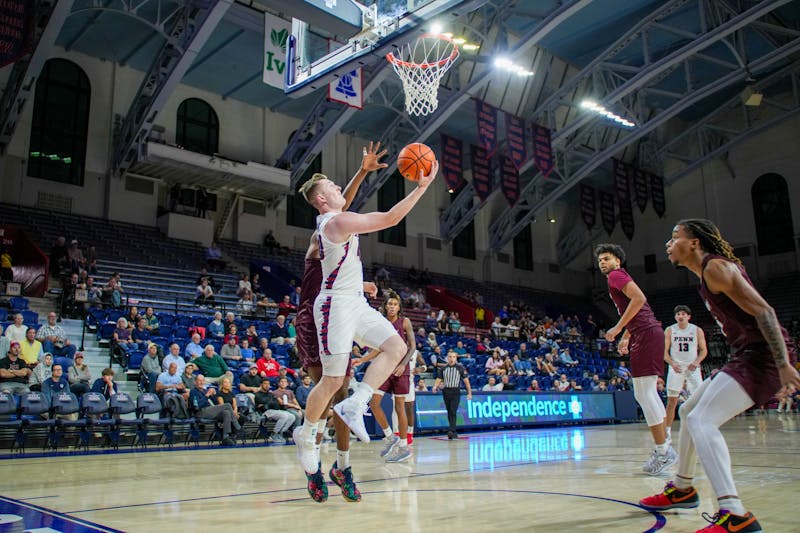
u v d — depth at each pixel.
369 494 3.86
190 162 18.77
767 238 28.91
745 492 3.74
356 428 3.17
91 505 3.52
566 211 33.47
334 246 3.35
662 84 26.50
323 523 2.90
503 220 29.28
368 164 3.84
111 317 13.20
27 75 14.80
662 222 31.91
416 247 26.67
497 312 26.80
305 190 3.68
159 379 10.18
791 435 9.39
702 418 2.63
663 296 31.16
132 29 17.72
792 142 28.66
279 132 22.89
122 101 19.59
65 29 17.66
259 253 21.69
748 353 2.65
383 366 3.33
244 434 10.18
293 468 5.77
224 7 14.53
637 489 3.94
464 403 12.15
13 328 10.20
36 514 3.21
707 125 28.64
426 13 8.60
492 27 19.44
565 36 22.69
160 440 9.73
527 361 18.31
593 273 33.94
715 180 30.62
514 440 9.29
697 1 20.81
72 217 17.91
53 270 14.93
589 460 5.96
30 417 8.98
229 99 21.77
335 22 9.32
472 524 2.83
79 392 9.57
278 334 14.48
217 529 2.78
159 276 17.12
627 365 23.05
